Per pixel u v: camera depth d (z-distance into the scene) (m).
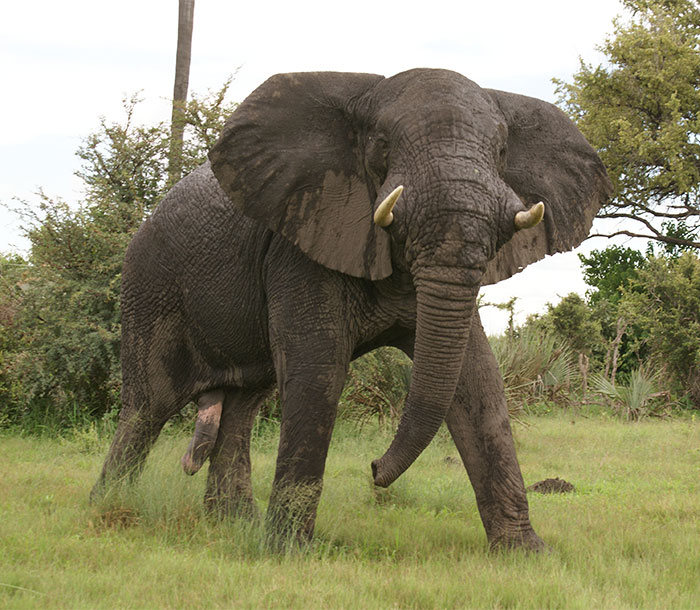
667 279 24.56
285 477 6.04
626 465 11.44
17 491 7.61
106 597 4.53
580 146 6.26
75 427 12.71
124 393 7.86
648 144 26.05
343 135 5.80
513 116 6.08
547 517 7.32
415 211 5.06
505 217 5.07
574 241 6.19
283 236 5.82
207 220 7.00
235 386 7.31
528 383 16.47
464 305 5.04
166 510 6.62
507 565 5.59
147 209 15.73
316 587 4.82
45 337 14.45
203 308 7.05
